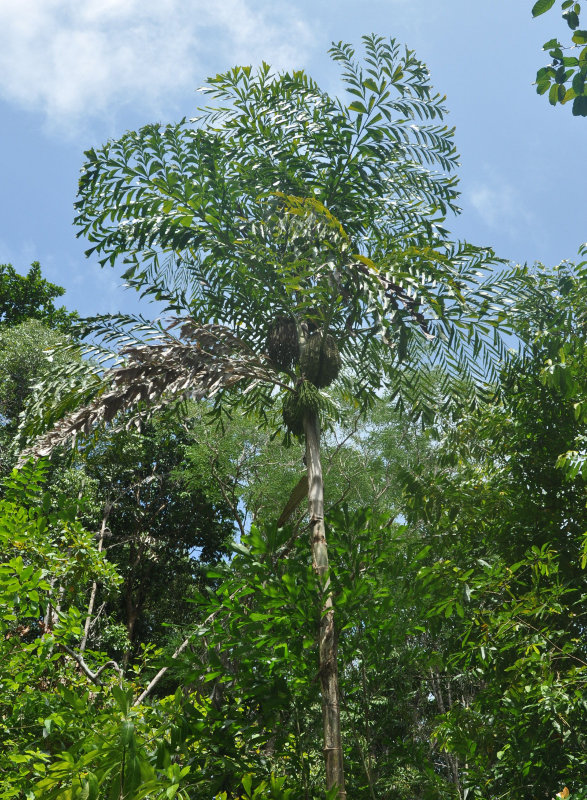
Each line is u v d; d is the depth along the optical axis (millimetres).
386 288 5188
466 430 7328
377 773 4793
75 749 3227
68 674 5391
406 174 6559
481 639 5609
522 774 5414
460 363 5816
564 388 5973
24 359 15477
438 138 6430
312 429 5422
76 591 5805
